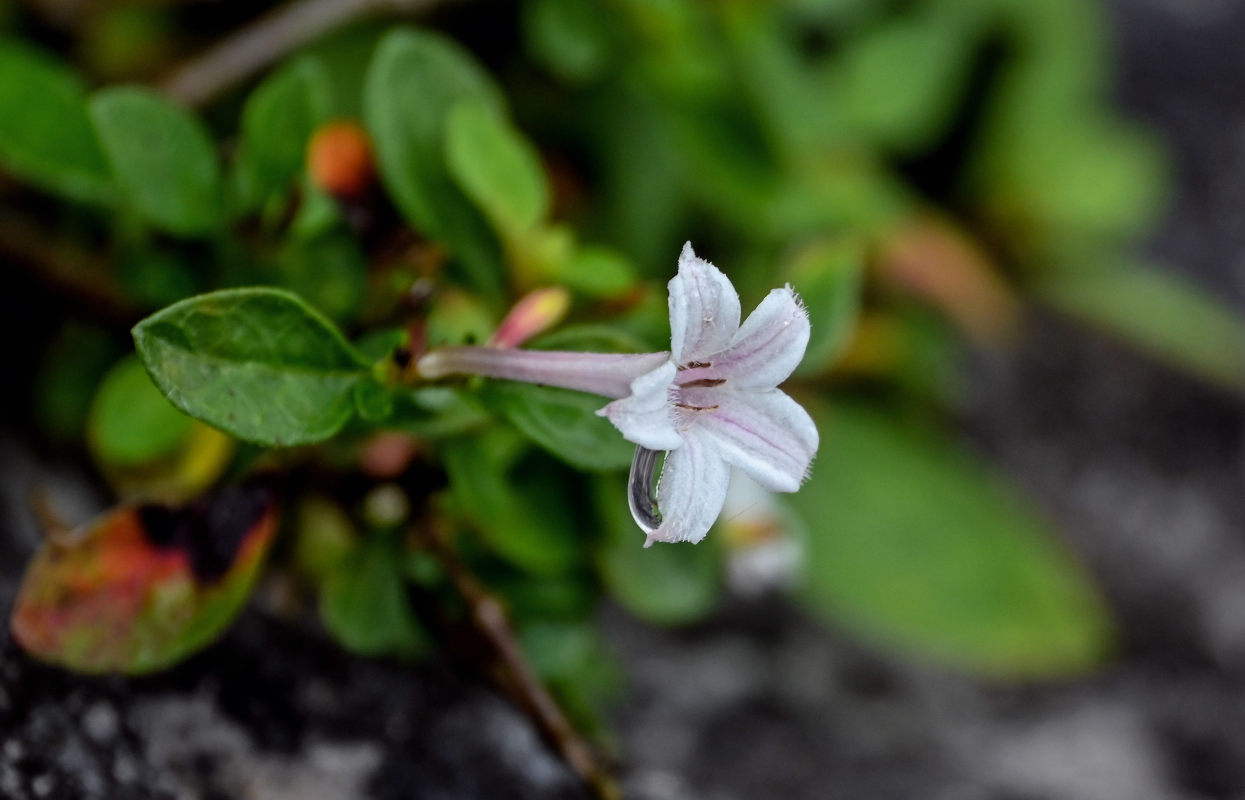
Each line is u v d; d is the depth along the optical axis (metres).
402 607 0.21
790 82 0.26
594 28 0.25
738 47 0.26
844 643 0.28
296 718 0.21
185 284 0.21
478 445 0.21
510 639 0.21
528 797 0.22
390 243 0.21
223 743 0.21
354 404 0.19
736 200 0.26
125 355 0.23
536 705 0.21
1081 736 0.27
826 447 0.29
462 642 0.21
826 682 0.27
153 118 0.21
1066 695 0.28
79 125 0.21
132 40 0.25
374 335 0.20
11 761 0.20
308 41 0.24
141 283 0.21
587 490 0.22
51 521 0.21
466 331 0.21
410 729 0.22
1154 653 0.30
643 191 0.26
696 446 0.19
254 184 0.21
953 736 0.26
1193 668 0.30
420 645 0.21
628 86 0.26
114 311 0.23
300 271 0.21
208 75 0.24
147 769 0.21
